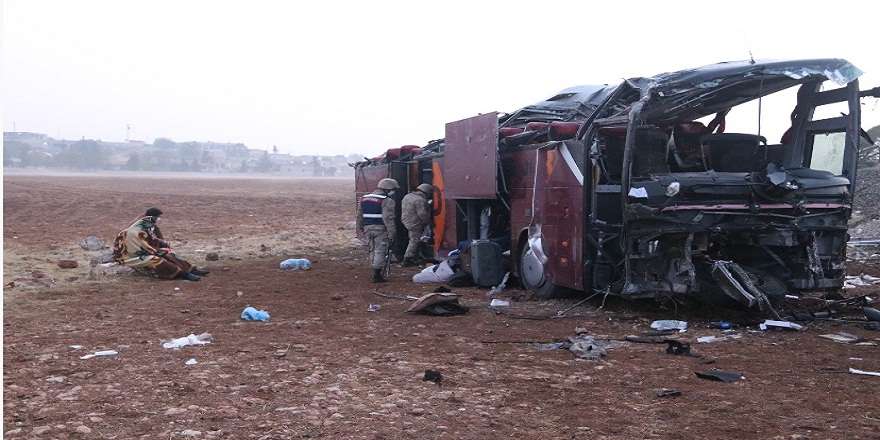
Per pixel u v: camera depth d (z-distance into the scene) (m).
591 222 9.34
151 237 13.25
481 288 11.86
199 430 4.63
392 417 4.91
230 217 30.52
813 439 4.42
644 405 5.21
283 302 10.41
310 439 4.48
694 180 8.45
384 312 9.57
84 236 20.83
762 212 8.53
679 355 6.88
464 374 6.15
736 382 5.85
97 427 4.71
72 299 10.56
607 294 9.30
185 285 12.20
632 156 8.57
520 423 4.81
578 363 6.59
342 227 25.66
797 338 7.62
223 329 8.34
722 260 8.68
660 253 8.48
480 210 12.75
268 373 6.18
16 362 6.61
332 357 6.85
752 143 9.62
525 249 11.07
